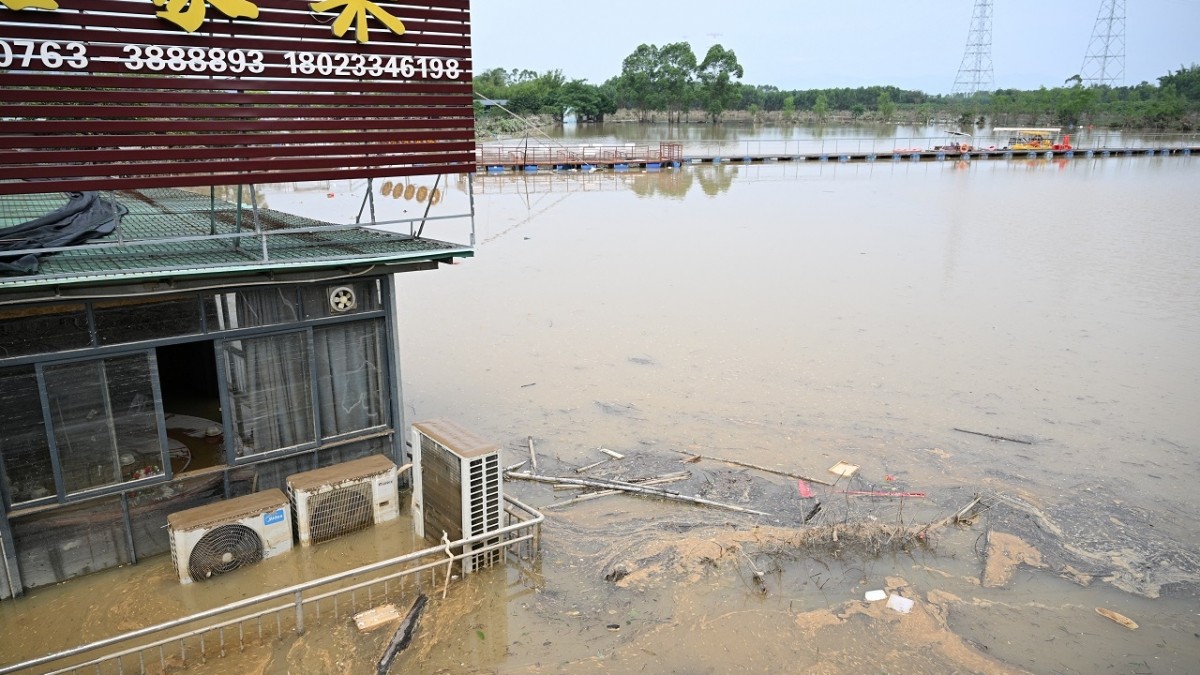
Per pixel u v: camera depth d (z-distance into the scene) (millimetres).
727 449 11531
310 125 8352
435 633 7469
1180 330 17266
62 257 8195
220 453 9070
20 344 7277
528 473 10672
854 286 21125
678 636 7441
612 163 51875
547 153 52875
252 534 8289
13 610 7578
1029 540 9109
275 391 8812
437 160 9219
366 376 9461
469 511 8133
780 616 7723
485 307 19016
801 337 16656
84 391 7676
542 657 7168
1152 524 9461
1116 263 24156
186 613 7609
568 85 99375
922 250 26172
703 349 15875
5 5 6695
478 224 31312
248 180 8109
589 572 8500
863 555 8742
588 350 15828
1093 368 14812
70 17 7000
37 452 7582
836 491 10297
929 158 62438
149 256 8391
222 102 7828
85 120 7207
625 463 11078
